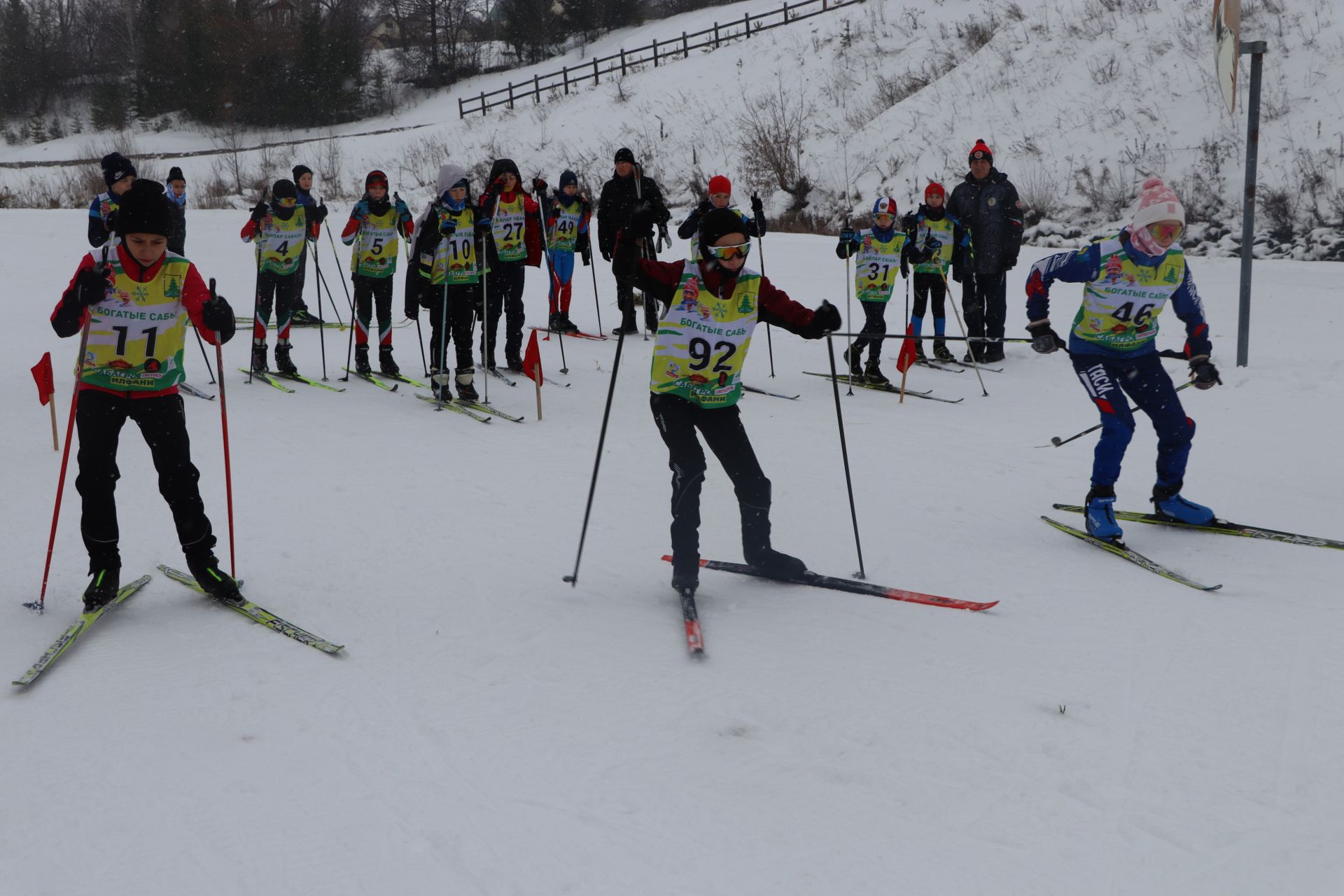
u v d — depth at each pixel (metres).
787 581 4.61
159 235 3.91
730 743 3.21
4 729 3.29
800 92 28.33
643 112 31.33
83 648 3.89
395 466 6.39
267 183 30.48
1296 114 18.39
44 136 46.88
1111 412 5.00
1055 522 5.38
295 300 8.93
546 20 45.75
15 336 10.56
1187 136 19.23
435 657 3.83
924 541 5.15
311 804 2.88
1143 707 3.41
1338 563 4.74
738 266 4.08
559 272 10.98
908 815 2.82
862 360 9.77
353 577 4.63
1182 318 5.17
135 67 48.25
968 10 28.31
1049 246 18.88
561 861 2.63
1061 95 22.00
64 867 2.61
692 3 46.28
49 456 6.44
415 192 30.23
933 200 9.43
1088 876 2.55
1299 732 3.23
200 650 3.89
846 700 3.48
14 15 47.97
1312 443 6.73
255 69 44.88
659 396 4.33
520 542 5.09
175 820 2.81
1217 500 5.72
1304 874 2.54
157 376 4.11
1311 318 11.20
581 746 3.19
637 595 4.45
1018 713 3.38
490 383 8.99
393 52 50.34
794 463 6.56
